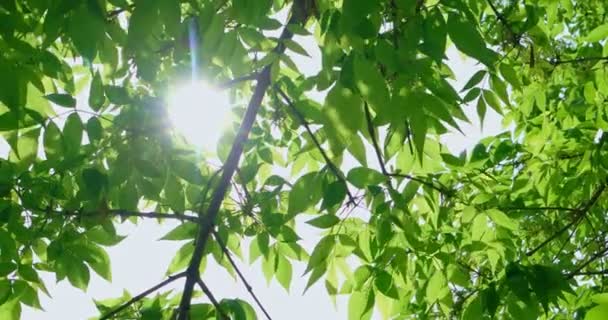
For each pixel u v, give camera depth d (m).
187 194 3.63
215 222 3.49
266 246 3.37
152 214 3.08
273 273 3.52
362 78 1.99
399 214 3.18
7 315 3.20
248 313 2.81
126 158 2.97
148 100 2.91
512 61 3.27
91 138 2.81
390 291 3.36
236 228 3.52
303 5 3.02
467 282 3.68
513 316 3.31
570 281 4.87
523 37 3.24
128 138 2.99
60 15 2.26
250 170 3.51
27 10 2.68
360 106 2.03
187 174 3.06
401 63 2.11
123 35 2.86
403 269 3.35
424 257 3.70
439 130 2.88
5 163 2.96
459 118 2.86
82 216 3.07
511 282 3.14
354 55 2.09
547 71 3.95
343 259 3.53
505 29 3.22
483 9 3.39
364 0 1.90
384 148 2.83
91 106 2.83
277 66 2.83
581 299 4.46
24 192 3.03
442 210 3.74
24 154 2.90
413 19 2.20
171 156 3.04
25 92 2.48
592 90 4.51
